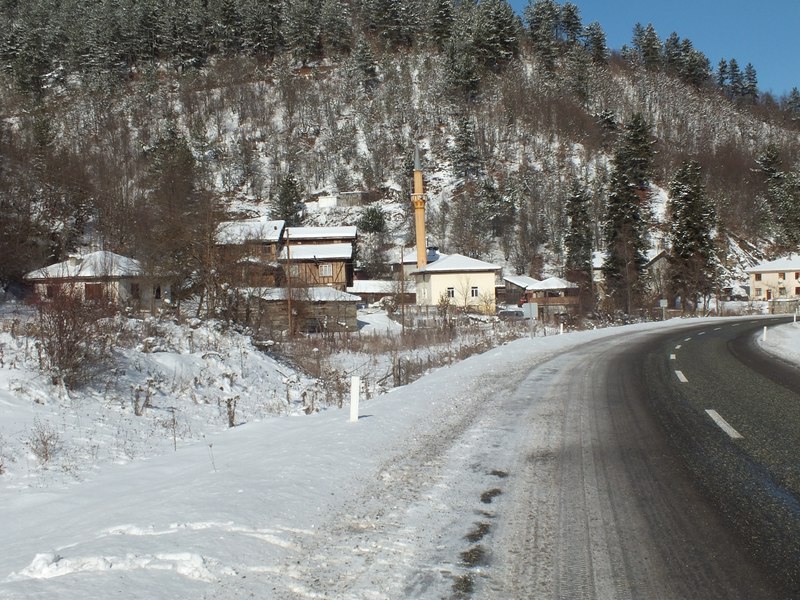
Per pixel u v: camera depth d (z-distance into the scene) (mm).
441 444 7672
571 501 5383
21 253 38719
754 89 178000
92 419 11898
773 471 6227
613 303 61562
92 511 6078
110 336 16016
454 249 90438
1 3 153875
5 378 12328
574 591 3656
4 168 42812
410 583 3754
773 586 3701
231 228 32156
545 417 9547
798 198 102688
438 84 133000
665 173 107562
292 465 6555
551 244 92812
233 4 151125
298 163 114562
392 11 158125
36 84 125188
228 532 4551
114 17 143500
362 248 88625
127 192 57531
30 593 3531
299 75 144000
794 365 16766
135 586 3641
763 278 86125
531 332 37750
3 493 7898
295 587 3688
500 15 146375
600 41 164625
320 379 20062
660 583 3760
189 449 9617
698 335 30578
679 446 7418
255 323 27766
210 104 129000
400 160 113812
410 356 28188
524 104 127125
